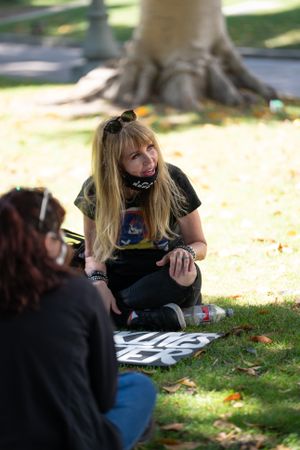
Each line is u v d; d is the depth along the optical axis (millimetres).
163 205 6832
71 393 3904
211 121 16406
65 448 3879
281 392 5727
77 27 37969
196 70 17484
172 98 17359
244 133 15492
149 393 4586
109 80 18375
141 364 6250
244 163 13484
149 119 16578
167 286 6934
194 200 6996
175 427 5238
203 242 7062
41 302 3900
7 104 18953
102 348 4059
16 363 3836
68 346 3896
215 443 5078
